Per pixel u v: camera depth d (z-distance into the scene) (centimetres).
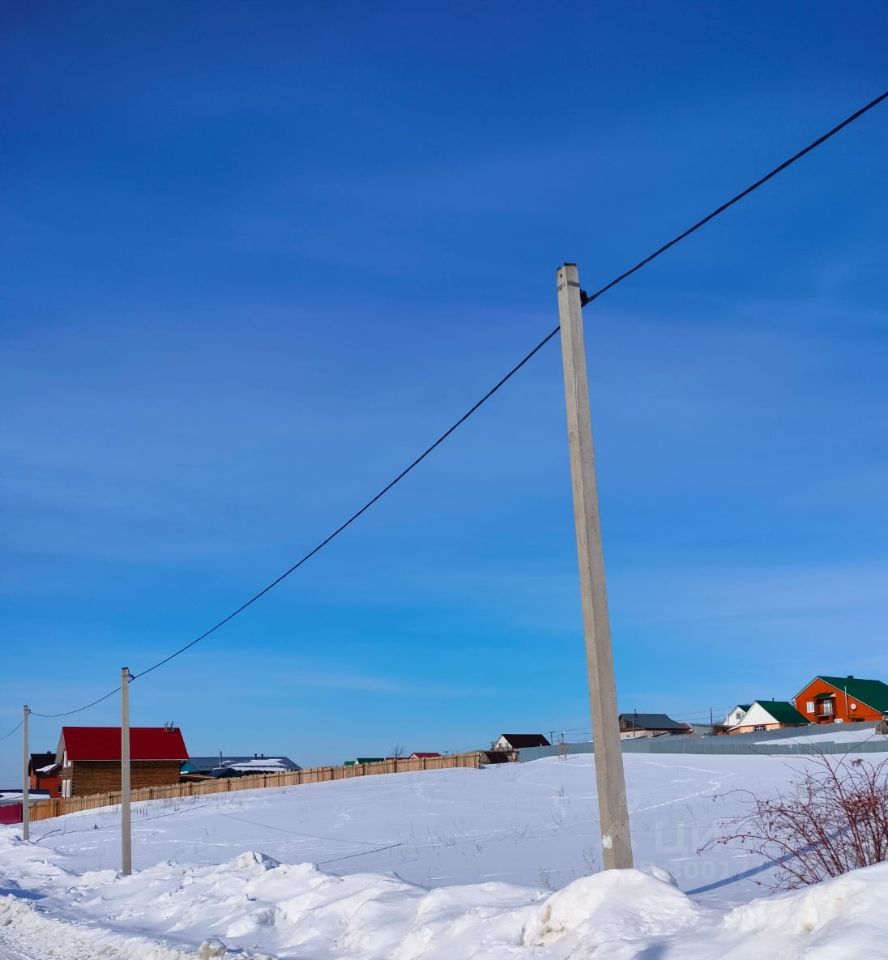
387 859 2073
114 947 1182
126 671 2491
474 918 840
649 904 707
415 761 5369
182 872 1812
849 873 538
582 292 952
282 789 5062
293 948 1019
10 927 1491
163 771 7344
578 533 883
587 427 906
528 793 3566
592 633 859
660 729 9256
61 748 7538
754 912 579
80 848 3309
